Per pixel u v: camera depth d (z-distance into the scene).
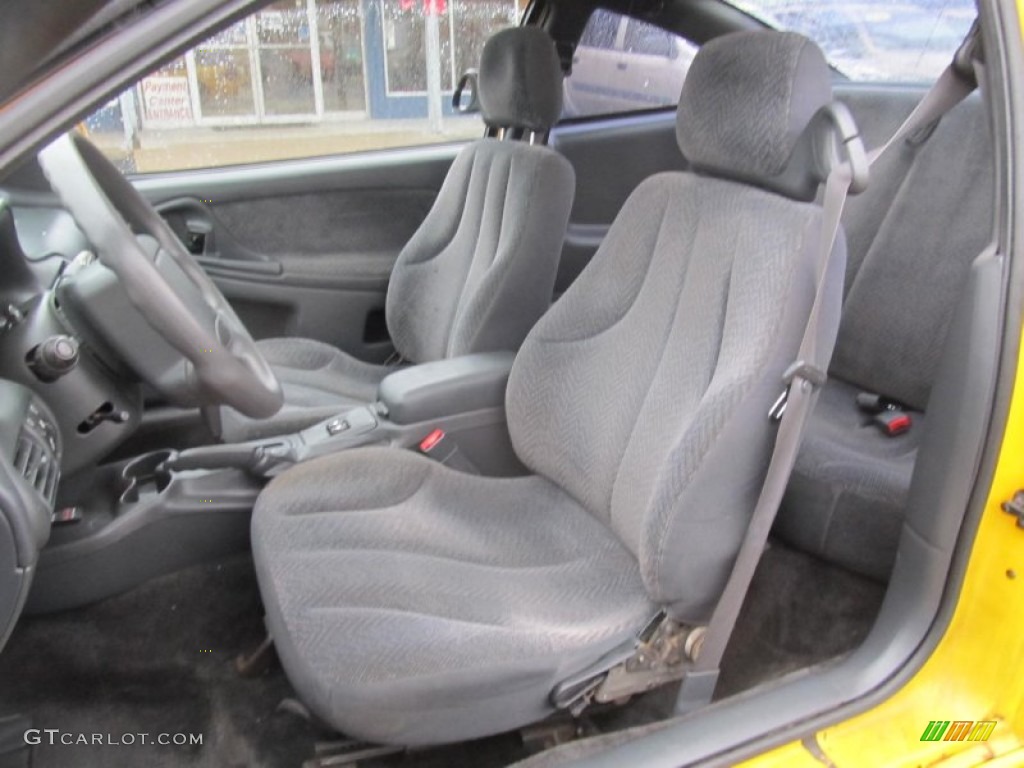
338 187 2.75
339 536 1.58
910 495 1.38
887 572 1.84
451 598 1.45
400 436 1.92
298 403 2.28
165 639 1.84
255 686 1.79
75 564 1.68
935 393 1.32
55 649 1.77
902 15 2.48
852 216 2.35
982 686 1.30
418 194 2.87
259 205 2.68
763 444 1.33
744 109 1.44
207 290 1.64
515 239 2.12
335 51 2.69
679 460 1.33
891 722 1.27
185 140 2.61
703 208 1.54
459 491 1.79
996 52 1.20
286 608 1.37
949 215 2.13
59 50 0.77
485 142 2.39
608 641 1.39
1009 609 1.27
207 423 1.78
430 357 2.45
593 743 1.45
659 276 1.61
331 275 2.80
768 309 1.33
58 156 1.36
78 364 1.48
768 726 1.24
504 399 2.00
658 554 1.35
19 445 1.25
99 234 1.31
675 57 3.10
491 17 2.85
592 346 1.71
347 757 1.56
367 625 1.33
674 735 1.22
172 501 1.73
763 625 1.95
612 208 3.17
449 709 1.28
